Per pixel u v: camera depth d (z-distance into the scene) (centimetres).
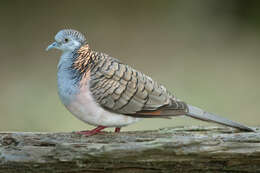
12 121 1240
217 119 675
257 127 675
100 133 672
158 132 654
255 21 2078
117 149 590
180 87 1483
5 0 2047
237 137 606
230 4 2148
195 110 688
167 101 686
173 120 1230
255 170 604
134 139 622
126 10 2134
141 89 673
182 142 593
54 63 1666
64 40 685
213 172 609
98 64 672
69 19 2011
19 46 1769
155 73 1611
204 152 593
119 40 1891
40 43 1803
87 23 1998
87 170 604
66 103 678
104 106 666
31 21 1955
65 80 673
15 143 623
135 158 595
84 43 684
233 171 608
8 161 594
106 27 1989
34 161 595
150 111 678
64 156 593
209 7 2158
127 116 686
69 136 633
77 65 672
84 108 668
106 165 601
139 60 1734
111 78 665
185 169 607
